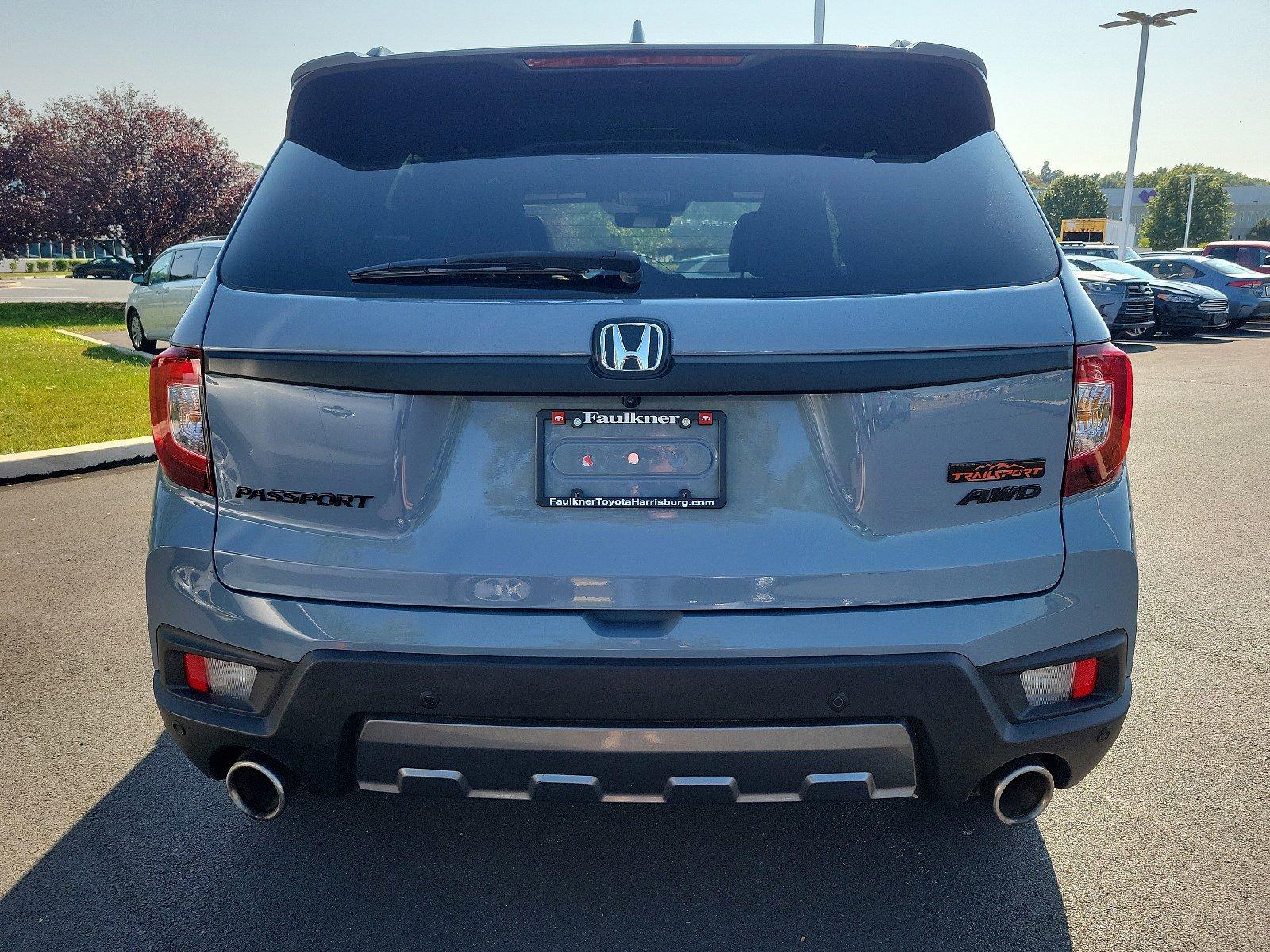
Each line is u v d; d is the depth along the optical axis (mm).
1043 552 1896
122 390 10367
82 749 3049
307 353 1869
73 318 21984
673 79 2172
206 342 1945
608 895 2330
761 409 1837
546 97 2189
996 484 1867
